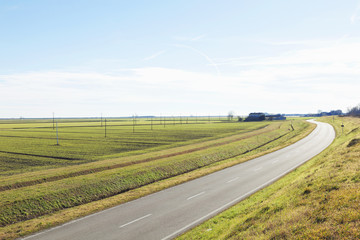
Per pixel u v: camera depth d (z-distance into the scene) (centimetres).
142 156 4284
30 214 1941
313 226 1159
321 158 3488
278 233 1181
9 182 2636
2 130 12362
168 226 1666
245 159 4162
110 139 7906
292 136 7988
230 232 1412
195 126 14625
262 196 2136
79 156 4816
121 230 1614
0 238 1539
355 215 1144
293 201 1608
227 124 16300
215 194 2339
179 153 4644
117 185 2634
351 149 2906
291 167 3459
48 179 2834
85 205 2133
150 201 2177
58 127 14938
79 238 1512
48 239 1506
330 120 14462
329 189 1611
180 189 2531
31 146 6316
